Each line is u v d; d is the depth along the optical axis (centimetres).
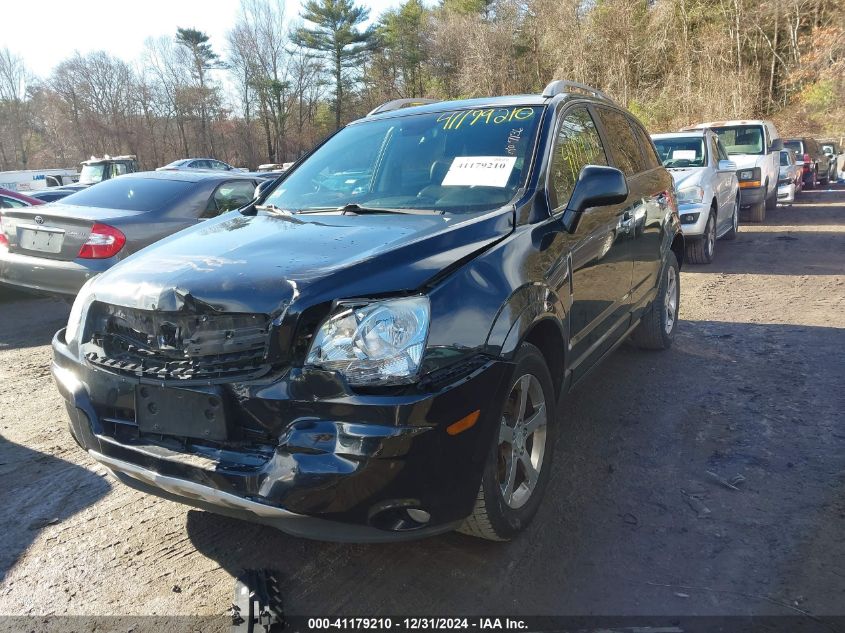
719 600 256
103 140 6194
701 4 3612
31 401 496
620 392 477
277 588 272
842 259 959
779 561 279
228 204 741
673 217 559
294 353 238
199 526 322
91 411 272
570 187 374
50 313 790
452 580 275
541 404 306
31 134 6512
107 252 627
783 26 3550
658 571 276
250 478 233
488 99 417
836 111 3275
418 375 234
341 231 302
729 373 508
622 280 429
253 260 268
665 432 409
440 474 238
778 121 3422
